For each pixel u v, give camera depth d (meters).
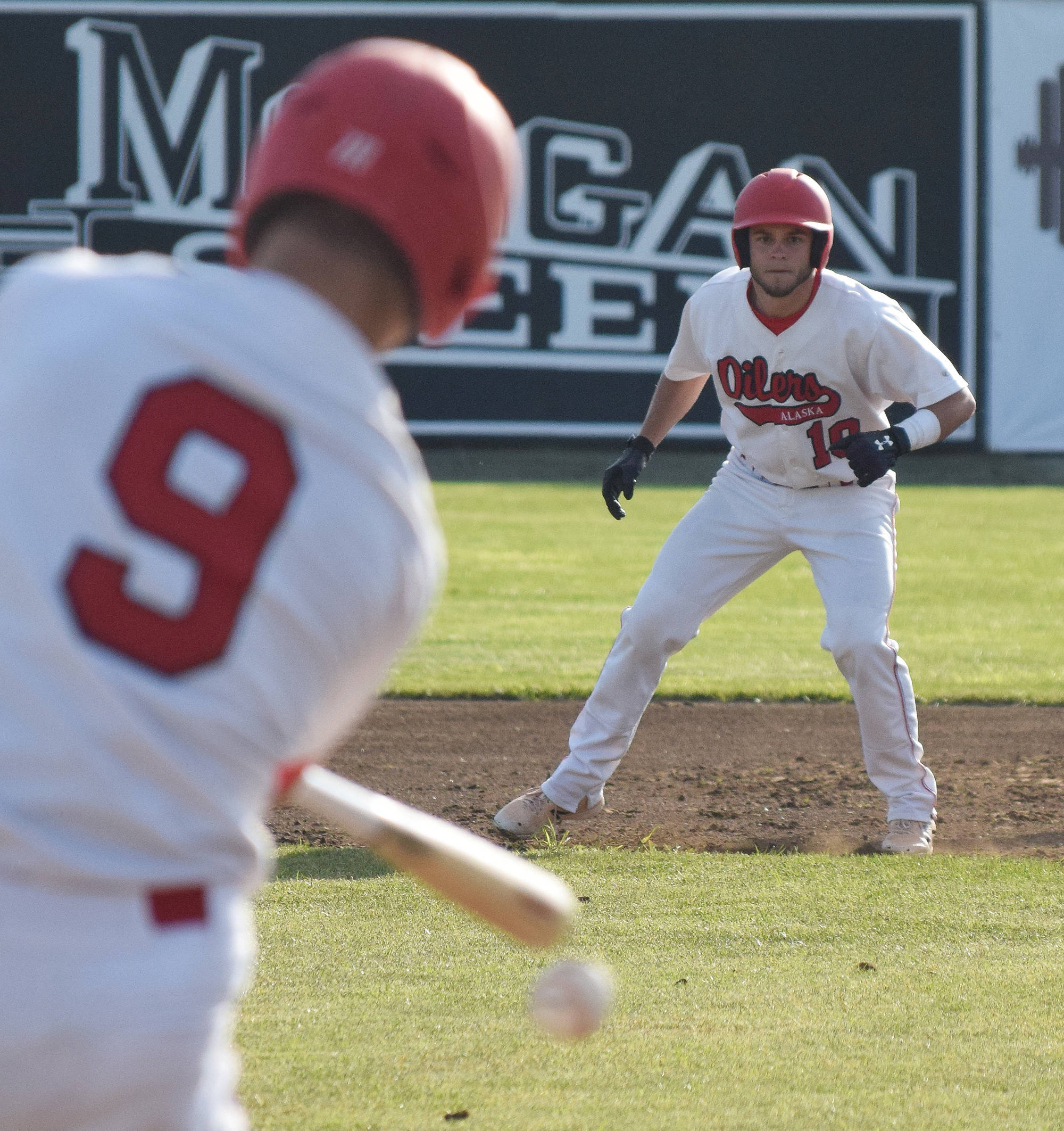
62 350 4.34
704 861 17.41
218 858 4.51
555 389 78.00
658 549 52.69
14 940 4.26
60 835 4.28
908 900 15.74
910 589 44.66
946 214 77.38
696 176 77.44
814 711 28.05
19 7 75.44
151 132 76.31
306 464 4.45
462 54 76.81
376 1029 11.81
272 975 13.16
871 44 76.75
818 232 17.28
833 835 19.12
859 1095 10.52
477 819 19.77
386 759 23.56
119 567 4.23
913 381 17.80
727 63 77.06
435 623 38.19
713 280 18.86
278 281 4.64
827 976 13.28
